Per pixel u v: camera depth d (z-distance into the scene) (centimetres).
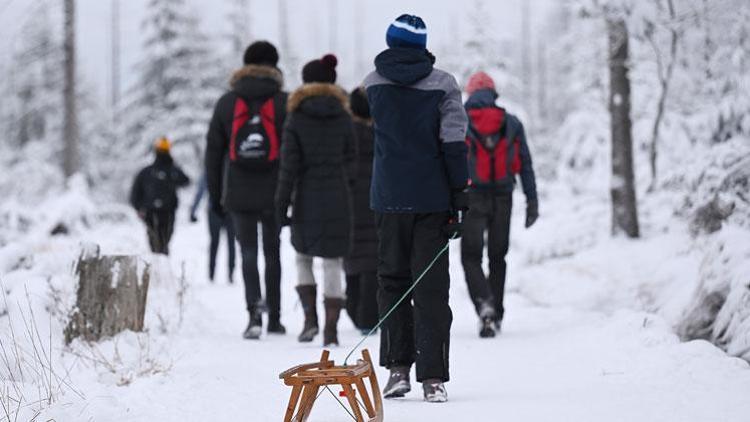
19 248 1695
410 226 1104
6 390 1070
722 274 1477
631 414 988
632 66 2800
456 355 1495
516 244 2931
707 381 1158
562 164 4591
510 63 6538
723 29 2438
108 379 1204
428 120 1094
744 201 2005
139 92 8775
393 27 1116
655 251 2216
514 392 1152
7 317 1358
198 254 4078
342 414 1017
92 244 1457
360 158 1814
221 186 1819
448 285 1102
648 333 1472
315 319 1675
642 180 3506
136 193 2866
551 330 1780
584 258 2348
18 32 2712
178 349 1488
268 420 999
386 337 1118
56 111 9112
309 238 1622
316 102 1633
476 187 1759
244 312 2225
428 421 968
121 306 1454
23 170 8100
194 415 1018
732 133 2722
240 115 1736
